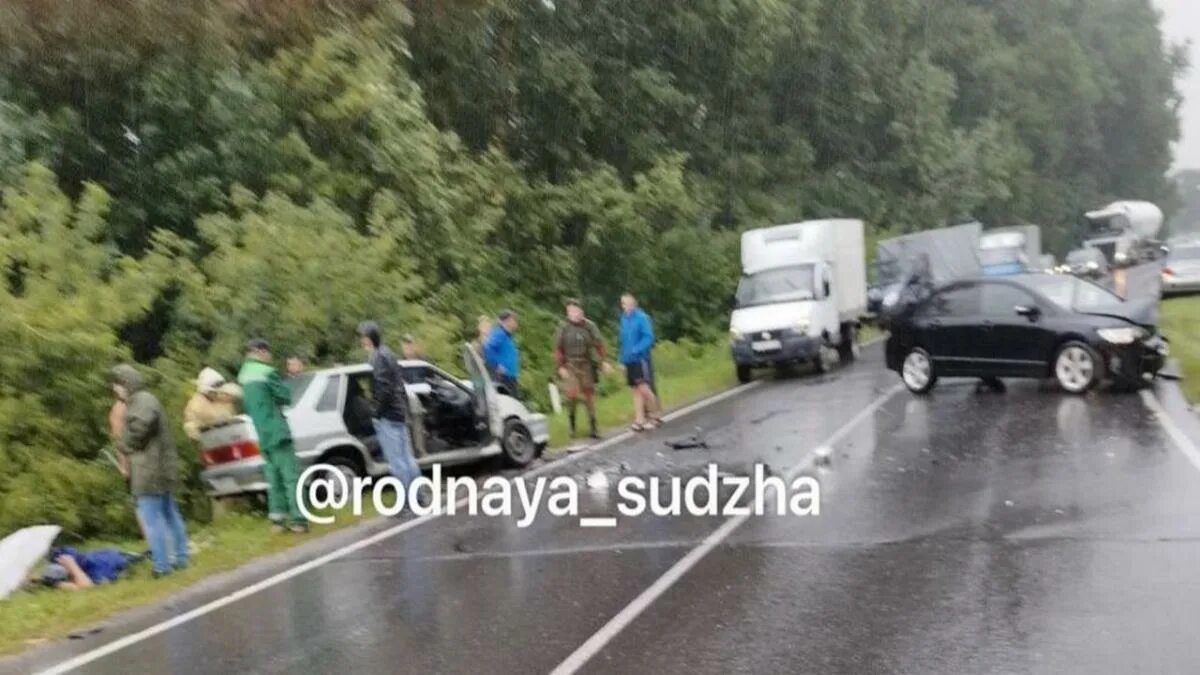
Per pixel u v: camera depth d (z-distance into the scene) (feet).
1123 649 23.43
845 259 99.25
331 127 69.62
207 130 65.41
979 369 64.54
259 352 42.63
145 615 32.63
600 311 108.99
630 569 32.76
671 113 129.29
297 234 57.21
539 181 107.65
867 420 58.65
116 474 46.16
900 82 184.24
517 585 31.96
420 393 51.11
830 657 24.18
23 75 59.82
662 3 127.65
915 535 34.09
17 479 44.29
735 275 122.21
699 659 24.61
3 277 47.26
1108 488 38.17
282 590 33.88
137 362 55.67
